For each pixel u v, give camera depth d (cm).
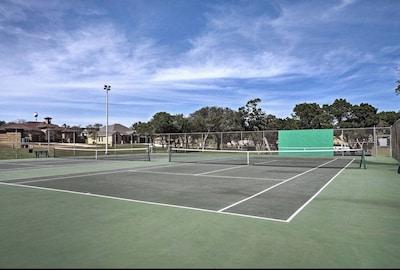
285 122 4828
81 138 6694
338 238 452
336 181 1084
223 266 355
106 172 1438
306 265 358
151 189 916
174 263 364
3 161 2375
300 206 672
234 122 4838
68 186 986
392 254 391
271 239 448
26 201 742
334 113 4784
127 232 486
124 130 7038
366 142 2809
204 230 494
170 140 3850
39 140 5591
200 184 1020
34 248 417
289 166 1752
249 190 892
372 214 598
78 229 504
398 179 1136
